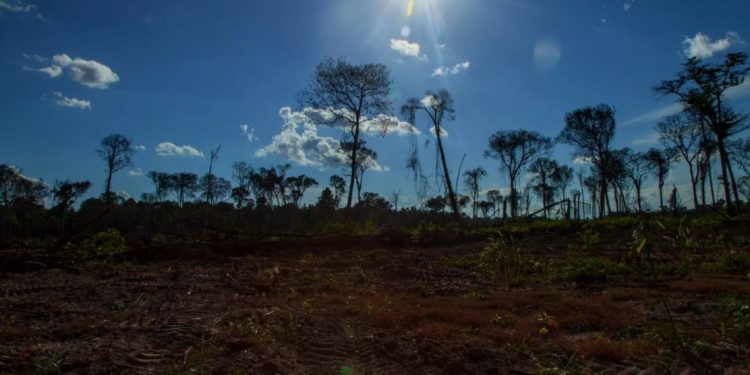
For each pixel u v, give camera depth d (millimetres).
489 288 11844
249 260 18578
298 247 22266
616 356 5609
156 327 7094
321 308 9102
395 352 5914
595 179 57719
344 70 34750
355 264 17719
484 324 7375
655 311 8312
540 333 6738
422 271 15148
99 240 19469
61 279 12859
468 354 5703
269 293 11094
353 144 36031
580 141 49250
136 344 6188
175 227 44844
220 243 21219
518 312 8484
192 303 9305
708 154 40750
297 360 5773
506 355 5754
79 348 5969
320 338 6730
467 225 36906
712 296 9562
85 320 7516
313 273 15047
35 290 10719
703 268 13602
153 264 17156
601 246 20906
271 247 21750
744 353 5680
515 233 26688
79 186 45188
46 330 6852
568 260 15883
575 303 8859
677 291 10258
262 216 54844
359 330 7238
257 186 60688
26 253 16031
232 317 7773
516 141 50156
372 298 9969
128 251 18531
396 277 14359
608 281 12344
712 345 5988
